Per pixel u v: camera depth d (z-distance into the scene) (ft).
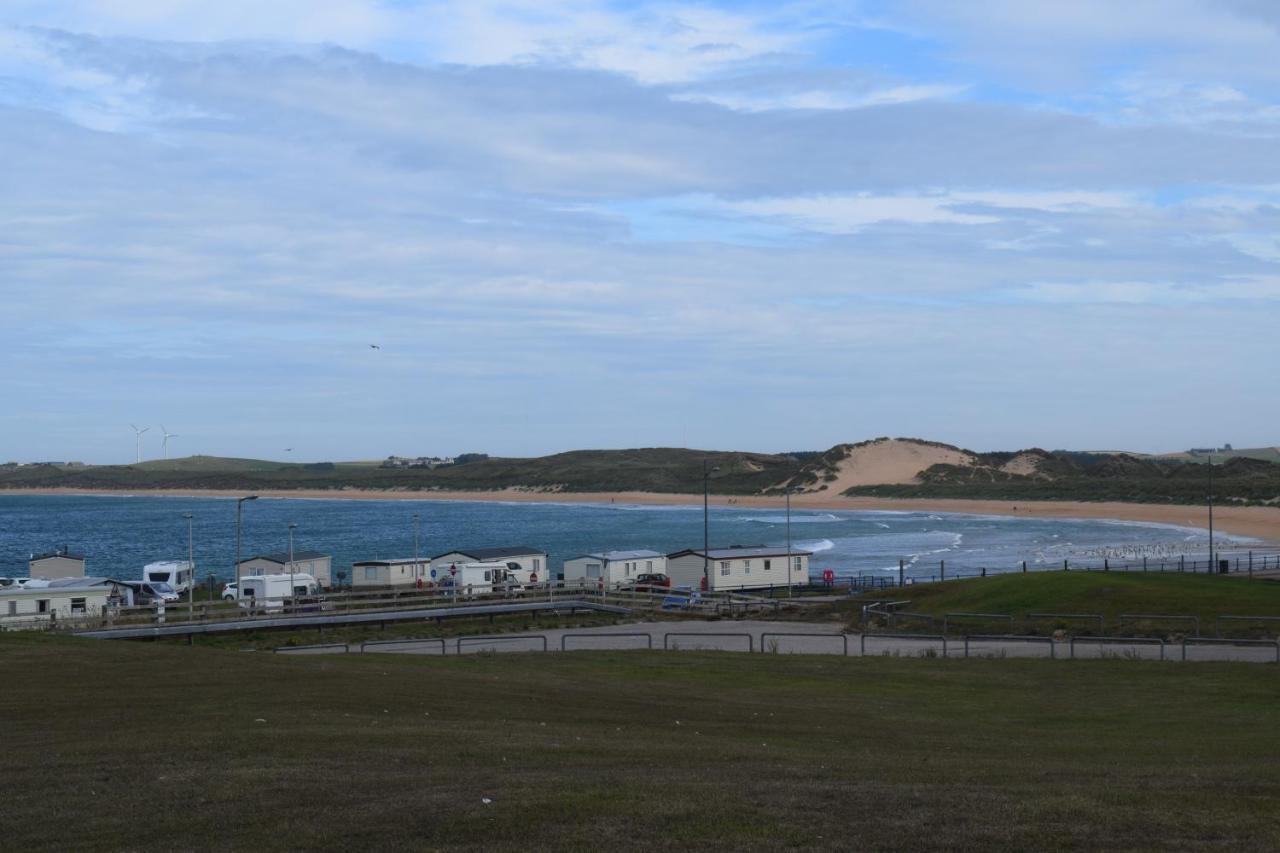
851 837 44.24
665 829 45.01
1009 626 166.61
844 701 104.22
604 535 582.35
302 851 42.11
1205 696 106.73
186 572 304.30
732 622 201.05
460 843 42.98
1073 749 77.41
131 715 76.59
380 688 93.50
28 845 43.42
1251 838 44.83
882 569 386.32
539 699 93.35
